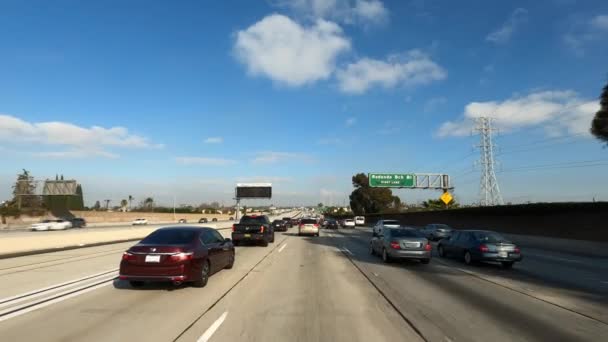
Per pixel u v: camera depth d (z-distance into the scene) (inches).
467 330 266.2
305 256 743.1
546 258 787.4
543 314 311.7
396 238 652.1
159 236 426.3
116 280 452.1
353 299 362.9
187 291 393.1
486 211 1701.5
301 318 293.9
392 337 250.4
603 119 966.4
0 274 499.5
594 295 393.4
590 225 1130.7
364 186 3914.9
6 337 244.4
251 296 370.9
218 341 239.8
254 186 3110.2
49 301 344.5
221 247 498.6
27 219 2716.5
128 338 243.6
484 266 633.0
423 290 411.8
